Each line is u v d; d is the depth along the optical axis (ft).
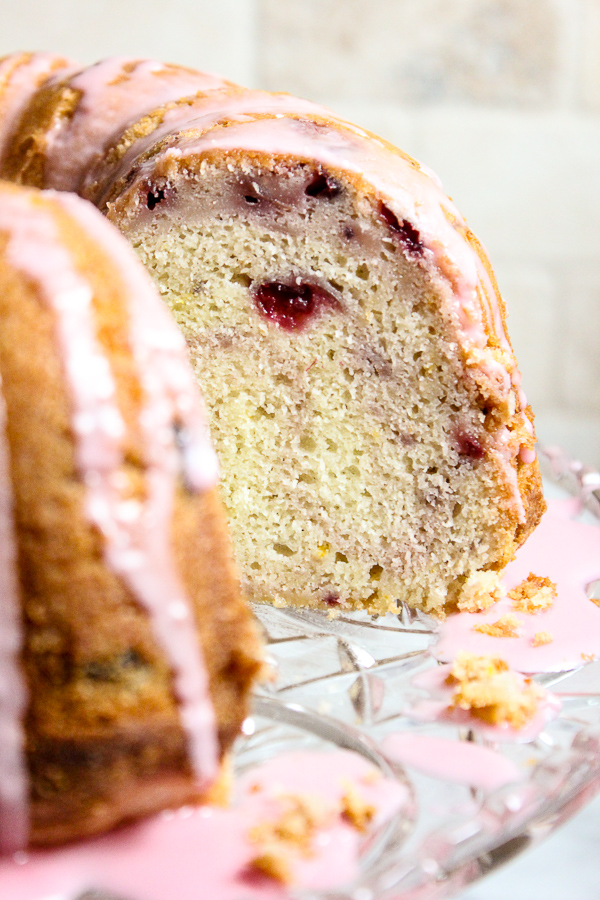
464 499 1.33
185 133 1.31
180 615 1.08
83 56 2.17
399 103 2.17
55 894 1.06
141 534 1.07
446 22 2.12
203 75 1.44
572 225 2.19
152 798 1.09
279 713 1.20
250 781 1.13
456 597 1.35
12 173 1.41
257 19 2.15
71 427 1.06
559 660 1.26
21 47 2.15
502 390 1.30
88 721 1.06
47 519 1.06
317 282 1.30
